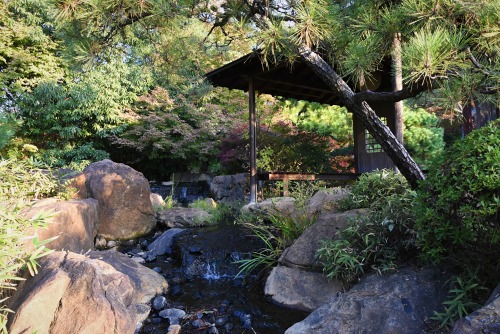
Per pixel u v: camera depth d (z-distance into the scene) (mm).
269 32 2328
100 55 2896
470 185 1725
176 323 2600
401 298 2135
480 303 1936
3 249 1652
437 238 1976
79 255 2098
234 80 6121
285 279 2967
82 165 9227
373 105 6633
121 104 10969
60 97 10031
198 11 2689
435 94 2277
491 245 1967
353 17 2572
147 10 2566
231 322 2602
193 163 11305
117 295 2107
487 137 1804
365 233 2703
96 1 2320
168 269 3943
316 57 2873
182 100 10695
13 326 1593
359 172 6922
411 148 8062
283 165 7633
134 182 5422
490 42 1901
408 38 2170
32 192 3400
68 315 1714
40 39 9891
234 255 3965
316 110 9289
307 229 3211
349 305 2219
